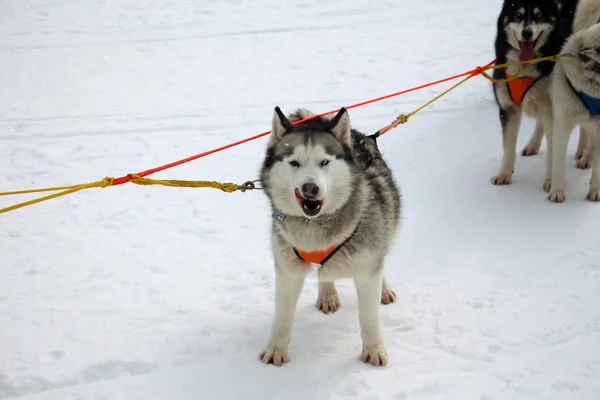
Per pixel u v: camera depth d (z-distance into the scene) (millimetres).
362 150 3795
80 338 3910
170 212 5652
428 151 6516
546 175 5680
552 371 3430
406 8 11258
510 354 3602
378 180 3725
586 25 5484
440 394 3279
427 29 10234
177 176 6277
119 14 11312
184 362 3672
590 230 4941
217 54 9602
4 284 4562
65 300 4355
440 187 5840
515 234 5000
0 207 5719
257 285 4508
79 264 4840
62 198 5875
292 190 3156
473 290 4297
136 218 5555
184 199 5871
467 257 4730
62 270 4758
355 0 11734
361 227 3318
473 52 9172
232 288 4480
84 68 9180
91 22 10953
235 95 8211
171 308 4234
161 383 3461
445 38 9797
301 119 3926
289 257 3375
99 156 6742
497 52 5863
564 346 3639
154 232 5328
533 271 4469
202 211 5656
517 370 3453
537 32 5375
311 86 8367
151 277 4652
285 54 9508
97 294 4426
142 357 3703
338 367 3547
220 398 3336
